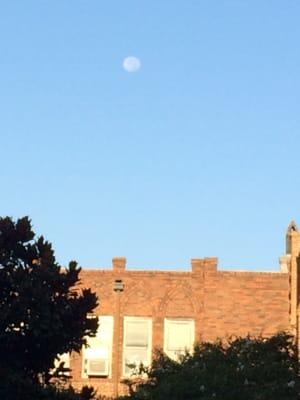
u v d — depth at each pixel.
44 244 23.09
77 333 22.27
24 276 22.11
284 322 40.16
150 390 21.03
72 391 23.30
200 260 41.16
